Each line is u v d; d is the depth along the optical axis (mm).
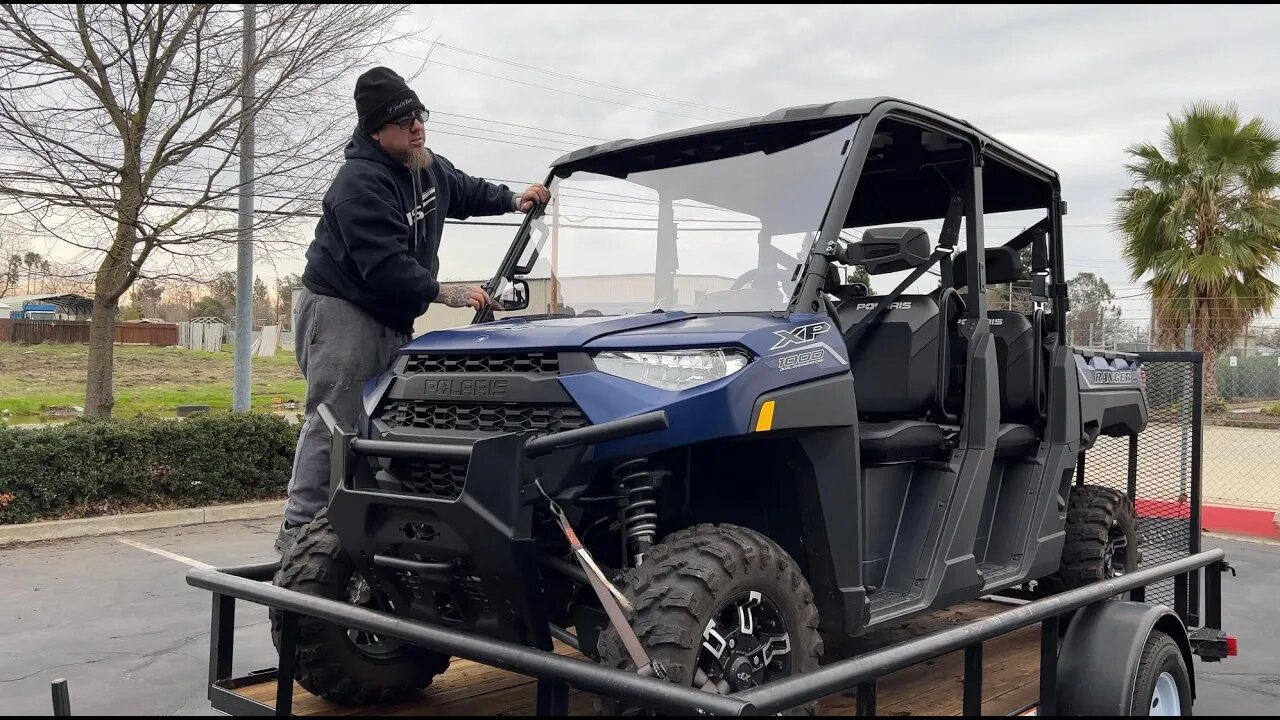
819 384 2846
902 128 3645
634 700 2076
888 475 3553
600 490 2633
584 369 2617
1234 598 7031
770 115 3459
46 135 8797
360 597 3307
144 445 9148
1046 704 3115
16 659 4973
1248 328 15711
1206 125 17391
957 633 2668
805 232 3178
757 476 3133
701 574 2438
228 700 2947
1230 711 4594
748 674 2545
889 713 2984
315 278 3568
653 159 3684
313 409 3553
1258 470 13047
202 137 9547
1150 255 17547
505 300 3855
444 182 3898
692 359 2602
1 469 8344
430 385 2855
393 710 3203
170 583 6711
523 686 3494
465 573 2609
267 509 9672
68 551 7797
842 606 2943
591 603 2861
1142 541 5254
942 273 4008
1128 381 5188
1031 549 4145
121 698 4387
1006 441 4105
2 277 10250
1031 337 4414
